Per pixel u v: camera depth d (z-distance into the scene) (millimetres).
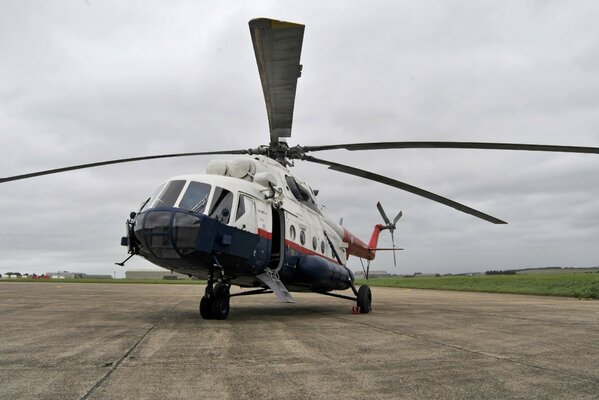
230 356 5332
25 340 6410
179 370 4566
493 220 12547
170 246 8406
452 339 7105
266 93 7938
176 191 8984
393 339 6992
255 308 13914
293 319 10062
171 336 6871
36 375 4289
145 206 9312
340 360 5211
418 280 55000
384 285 50250
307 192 13141
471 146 9875
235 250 9070
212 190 9023
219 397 3650
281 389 3914
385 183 12016
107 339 6512
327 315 11398
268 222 10250
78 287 30297
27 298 16766
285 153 11680
